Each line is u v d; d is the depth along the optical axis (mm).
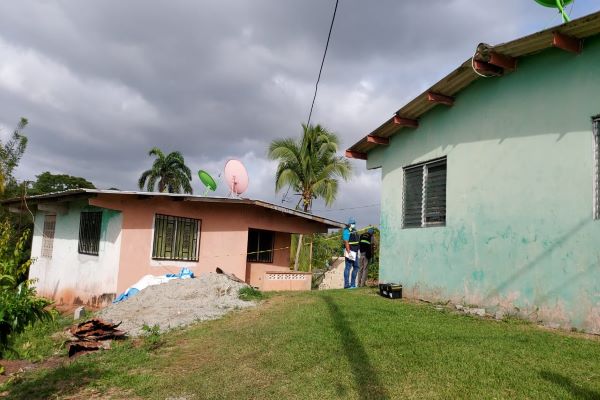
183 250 13328
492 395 3965
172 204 12992
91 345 6777
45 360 6457
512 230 7602
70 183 31438
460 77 8367
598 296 6203
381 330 6477
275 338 6531
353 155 12289
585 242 6430
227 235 14477
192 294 10000
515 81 7730
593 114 6469
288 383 4730
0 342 4824
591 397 3846
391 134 11188
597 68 6473
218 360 5820
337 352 5566
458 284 8633
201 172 15281
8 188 15781
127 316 8867
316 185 24516
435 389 4191
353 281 13297
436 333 6242
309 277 15508
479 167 8375
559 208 6844
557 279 6781
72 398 4766
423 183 10016
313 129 24891
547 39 6785
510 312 7484
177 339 7129
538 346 5484
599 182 6375
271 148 24828
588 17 5988
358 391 4312
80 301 12500
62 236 13984
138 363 5906
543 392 3986
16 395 4914
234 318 8430
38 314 5121
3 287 5074
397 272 10531
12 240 14094
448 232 9008
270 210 15797
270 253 16859
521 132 7570
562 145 6871
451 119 9172
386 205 11289
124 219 11781
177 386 4945
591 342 5707
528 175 7391
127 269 11773
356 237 13523
